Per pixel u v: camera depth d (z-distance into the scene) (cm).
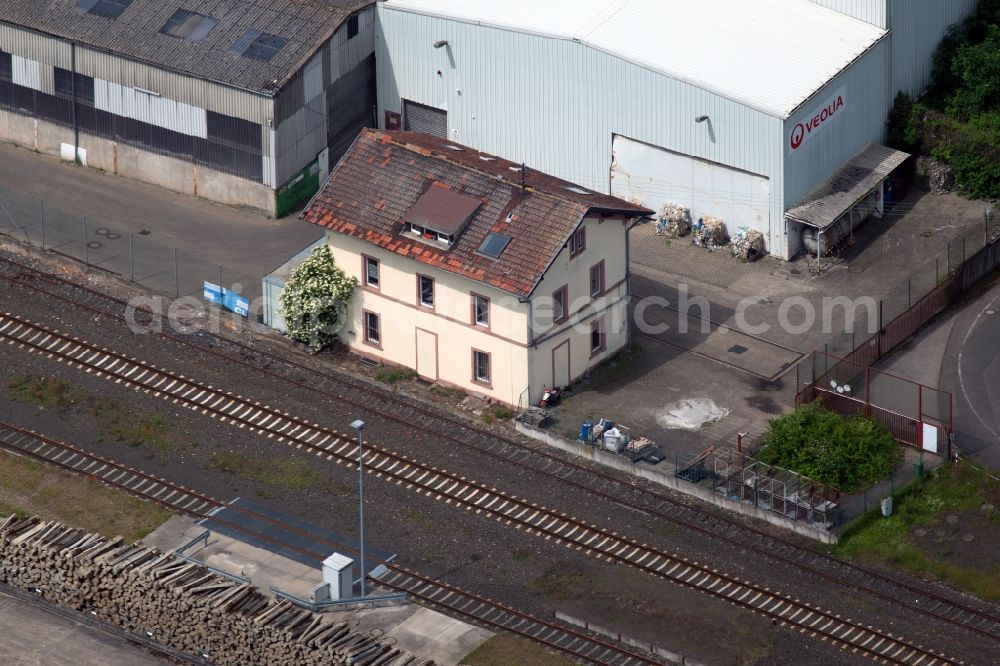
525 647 7406
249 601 7388
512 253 8712
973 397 8994
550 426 8794
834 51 10275
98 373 9156
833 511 8138
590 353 9169
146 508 8200
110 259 10062
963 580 7825
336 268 9219
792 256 10156
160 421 8838
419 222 8881
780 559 7962
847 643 7481
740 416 8906
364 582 7625
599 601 7719
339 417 8888
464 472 8519
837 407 8806
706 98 9981
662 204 10431
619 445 8562
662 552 8006
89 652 7406
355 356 9356
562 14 10488
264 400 8994
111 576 7494
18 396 8969
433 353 9088
